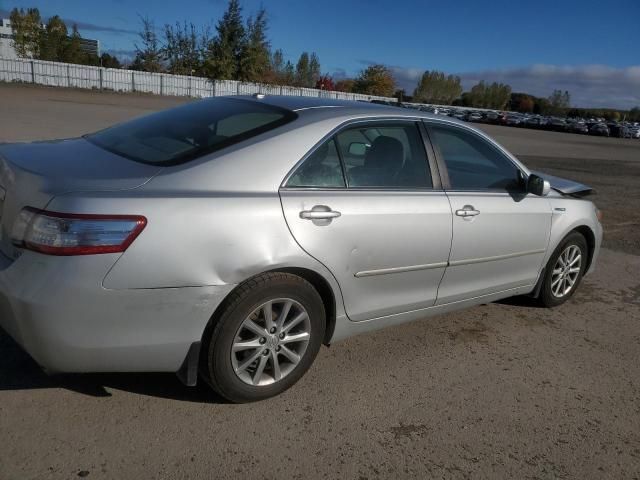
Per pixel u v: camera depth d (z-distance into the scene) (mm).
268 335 2967
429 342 4070
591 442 3039
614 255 7027
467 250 3799
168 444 2666
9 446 2535
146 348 2639
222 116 3338
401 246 3385
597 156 24188
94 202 2443
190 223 2604
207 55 46375
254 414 2973
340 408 3113
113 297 2484
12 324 2537
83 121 18000
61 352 2488
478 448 2889
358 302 3326
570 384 3656
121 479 2414
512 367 3809
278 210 2857
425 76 105500
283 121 3164
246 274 2771
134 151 3049
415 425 3029
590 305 5152
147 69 50406
